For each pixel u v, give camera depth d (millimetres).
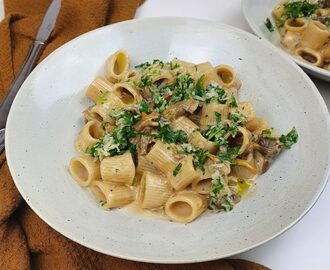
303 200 354
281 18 539
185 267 356
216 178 378
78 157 397
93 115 434
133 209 380
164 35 486
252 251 369
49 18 522
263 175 395
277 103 438
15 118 399
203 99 431
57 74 442
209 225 360
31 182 369
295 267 363
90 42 466
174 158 395
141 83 447
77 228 346
